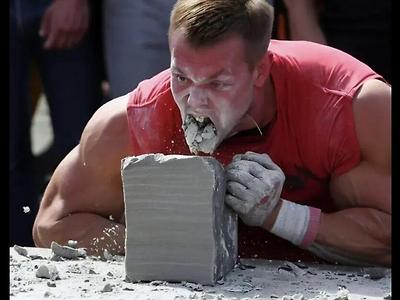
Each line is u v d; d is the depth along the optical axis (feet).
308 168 35.99
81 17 49.55
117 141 36.65
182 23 33.22
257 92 34.99
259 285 32.76
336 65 35.88
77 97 50.83
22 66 50.93
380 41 48.08
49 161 52.11
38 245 38.37
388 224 35.29
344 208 36.22
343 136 35.24
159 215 32.42
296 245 35.94
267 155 34.68
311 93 35.45
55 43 49.93
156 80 36.68
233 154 35.86
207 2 33.40
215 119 33.81
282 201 35.19
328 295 31.83
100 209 37.68
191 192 32.17
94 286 32.24
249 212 34.24
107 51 49.01
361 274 34.65
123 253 36.91
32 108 54.34
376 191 35.35
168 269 32.50
